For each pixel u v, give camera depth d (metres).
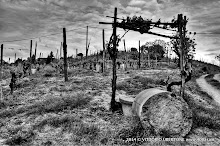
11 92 14.83
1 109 10.72
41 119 8.73
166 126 7.32
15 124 8.30
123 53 81.75
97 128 7.43
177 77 23.27
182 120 7.43
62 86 16.66
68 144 6.33
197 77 36.34
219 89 22.64
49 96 13.08
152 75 25.36
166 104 7.40
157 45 67.19
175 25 9.92
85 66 41.88
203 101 14.57
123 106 9.29
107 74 25.81
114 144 6.27
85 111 9.79
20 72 23.48
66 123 7.93
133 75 25.20
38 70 32.84
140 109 7.37
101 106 10.74
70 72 28.73
